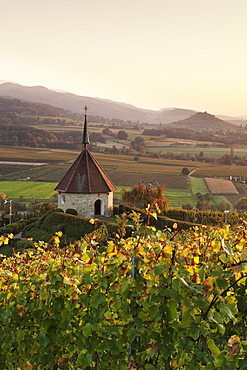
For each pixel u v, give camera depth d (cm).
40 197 11069
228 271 532
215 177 14012
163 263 516
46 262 672
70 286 582
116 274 557
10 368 697
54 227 4047
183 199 10456
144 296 520
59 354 646
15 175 14188
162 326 525
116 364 569
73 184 4378
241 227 698
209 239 647
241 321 607
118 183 12775
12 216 7306
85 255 559
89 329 553
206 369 499
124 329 550
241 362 489
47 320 610
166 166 16438
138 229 621
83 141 4522
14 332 676
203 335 522
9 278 703
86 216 4375
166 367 562
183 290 501
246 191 11594
